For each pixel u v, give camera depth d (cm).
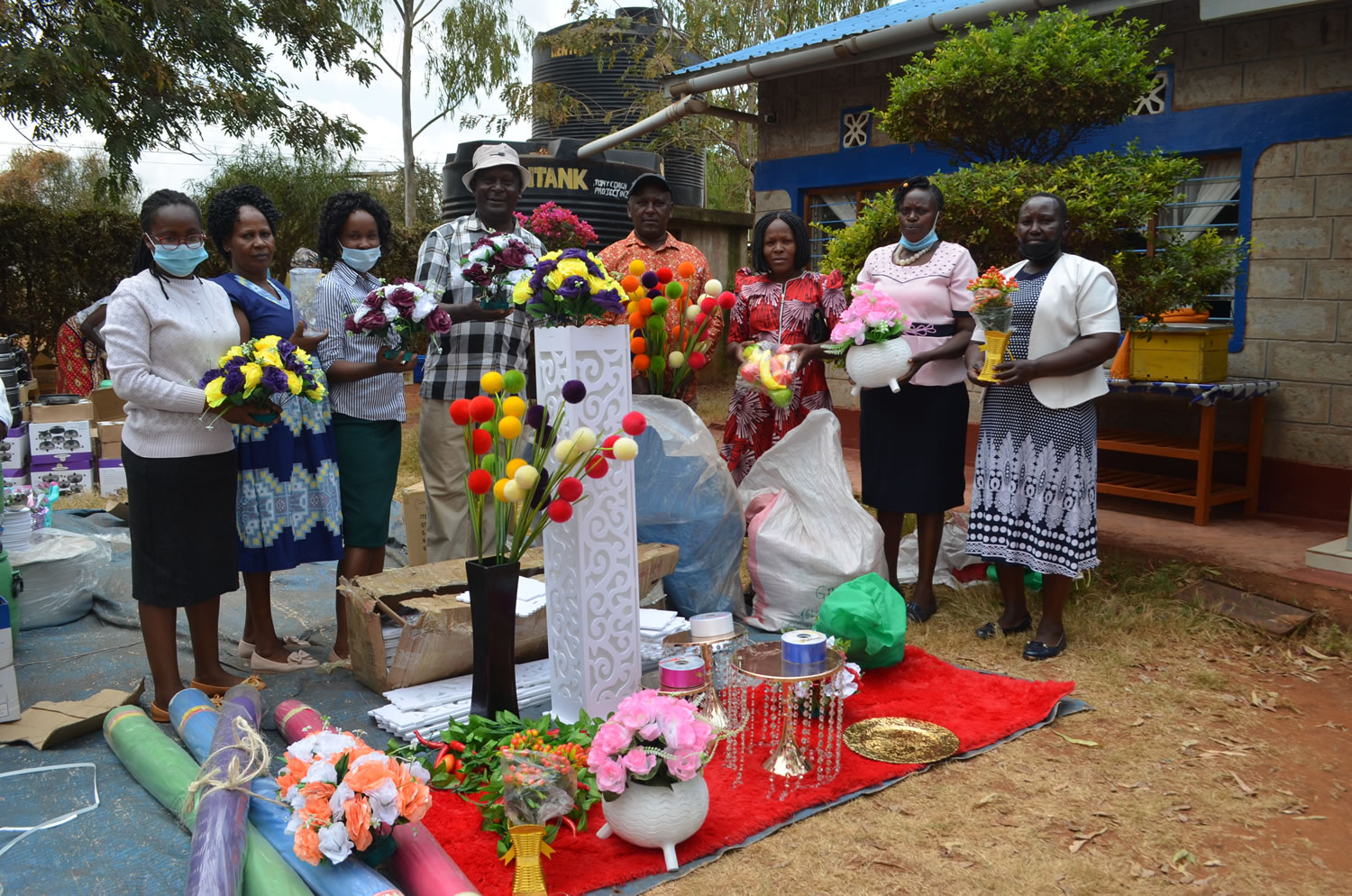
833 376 878
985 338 372
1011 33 473
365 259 379
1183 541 545
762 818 262
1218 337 574
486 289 361
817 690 323
